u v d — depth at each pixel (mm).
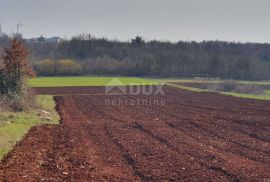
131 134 40688
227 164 27922
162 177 24547
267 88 139125
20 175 24234
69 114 58719
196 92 106312
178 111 62719
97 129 43844
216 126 46594
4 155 29438
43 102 73125
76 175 24578
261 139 38594
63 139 37219
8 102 55000
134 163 28188
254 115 57062
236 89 121250
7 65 60812
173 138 38375
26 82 63281
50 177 24078
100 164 27750
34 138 37031
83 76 189125
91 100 82250
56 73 190750
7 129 38156
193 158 29844
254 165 27844
